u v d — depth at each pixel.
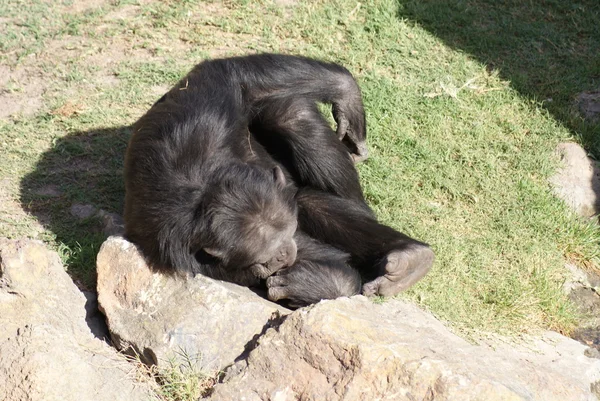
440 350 7.91
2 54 15.05
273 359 7.85
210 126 9.78
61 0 16.53
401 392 7.31
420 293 10.05
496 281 10.46
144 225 9.32
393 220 11.32
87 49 15.11
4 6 16.30
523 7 16.30
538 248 11.01
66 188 12.03
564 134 13.09
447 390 7.18
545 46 15.30
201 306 8.60
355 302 8.29
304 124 10.34
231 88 10.36
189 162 9.45
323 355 7.65
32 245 9.02
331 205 10.33
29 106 13.80
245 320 8.58
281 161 10.86
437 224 11.33
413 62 14.72
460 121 13.30
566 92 14.08
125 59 14.88
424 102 13.66
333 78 11.10
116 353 8.76
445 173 12.23
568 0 16.42
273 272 9.50
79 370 7.94
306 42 15.23
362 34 15.30
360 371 7.44
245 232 8.95
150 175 9.50
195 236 9.02
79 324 9.05
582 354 9.49
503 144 12.83
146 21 15.88
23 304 8.79
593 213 12.20
